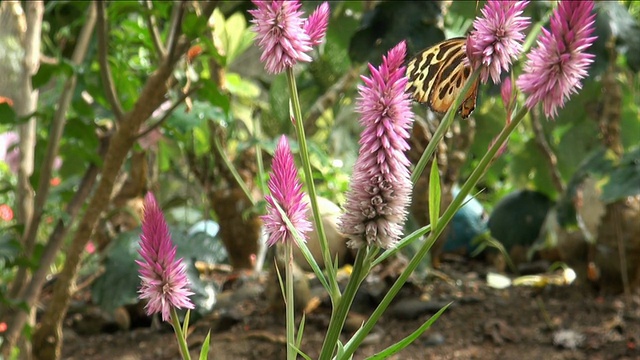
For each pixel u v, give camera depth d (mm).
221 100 693
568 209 995
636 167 896
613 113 958
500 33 288
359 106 288
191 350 868
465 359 815
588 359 805
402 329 901
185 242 854
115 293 818
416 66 323
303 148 324
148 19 689
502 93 308
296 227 325
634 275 966
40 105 999
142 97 665
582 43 265
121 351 894
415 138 916
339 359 318
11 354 741
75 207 811
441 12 778
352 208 290
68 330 951
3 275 969
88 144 798
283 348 844
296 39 310
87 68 817
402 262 962
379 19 779
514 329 886
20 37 804
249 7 970
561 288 1012
